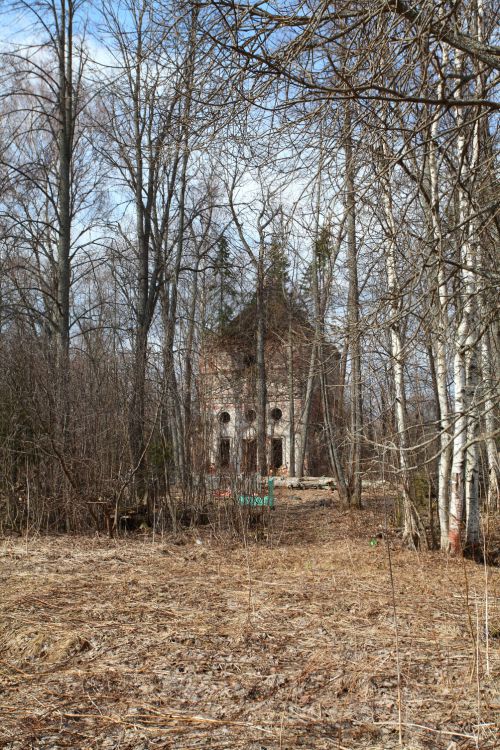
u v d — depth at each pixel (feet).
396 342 29.60
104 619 20.97
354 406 40.16
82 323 63.57
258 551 35.63
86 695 15.57
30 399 40.32
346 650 18.07
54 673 16.97
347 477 60.13
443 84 16.72
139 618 21.06
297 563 31.81
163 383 42.22
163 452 42.04
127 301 60.90
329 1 14.94
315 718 14.26
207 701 15.12
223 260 69.15
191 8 16.79
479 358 32.50
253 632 19.54
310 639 19.06
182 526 42.16
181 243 65.31
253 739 13.30
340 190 19.39
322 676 16.34
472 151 25.49
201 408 44.37
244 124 18.17
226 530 40.86
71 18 55.77
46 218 72.74
